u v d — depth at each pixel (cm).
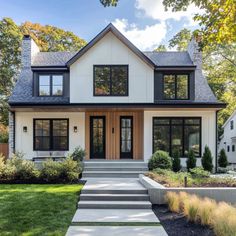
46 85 1697
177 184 995
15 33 2581
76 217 758
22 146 1645
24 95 1694
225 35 827
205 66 2838
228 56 2747
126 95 1639
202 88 1736
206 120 1619
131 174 1370
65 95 1686
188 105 1553
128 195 934
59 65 1703
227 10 795
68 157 1327
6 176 1198
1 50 2589
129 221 728
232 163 2961
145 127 1616
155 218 755
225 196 903
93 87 1639
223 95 2925
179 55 1922
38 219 723
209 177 1164
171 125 1623
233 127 3066
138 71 1650
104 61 1652
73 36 2973
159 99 1658
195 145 1622
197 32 871
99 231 644
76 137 1656
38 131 1658
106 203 875
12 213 767
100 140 1689
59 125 1666
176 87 1670
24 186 1105
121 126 1689
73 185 1129
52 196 942
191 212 695
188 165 1498
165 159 1402
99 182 1158
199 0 848
